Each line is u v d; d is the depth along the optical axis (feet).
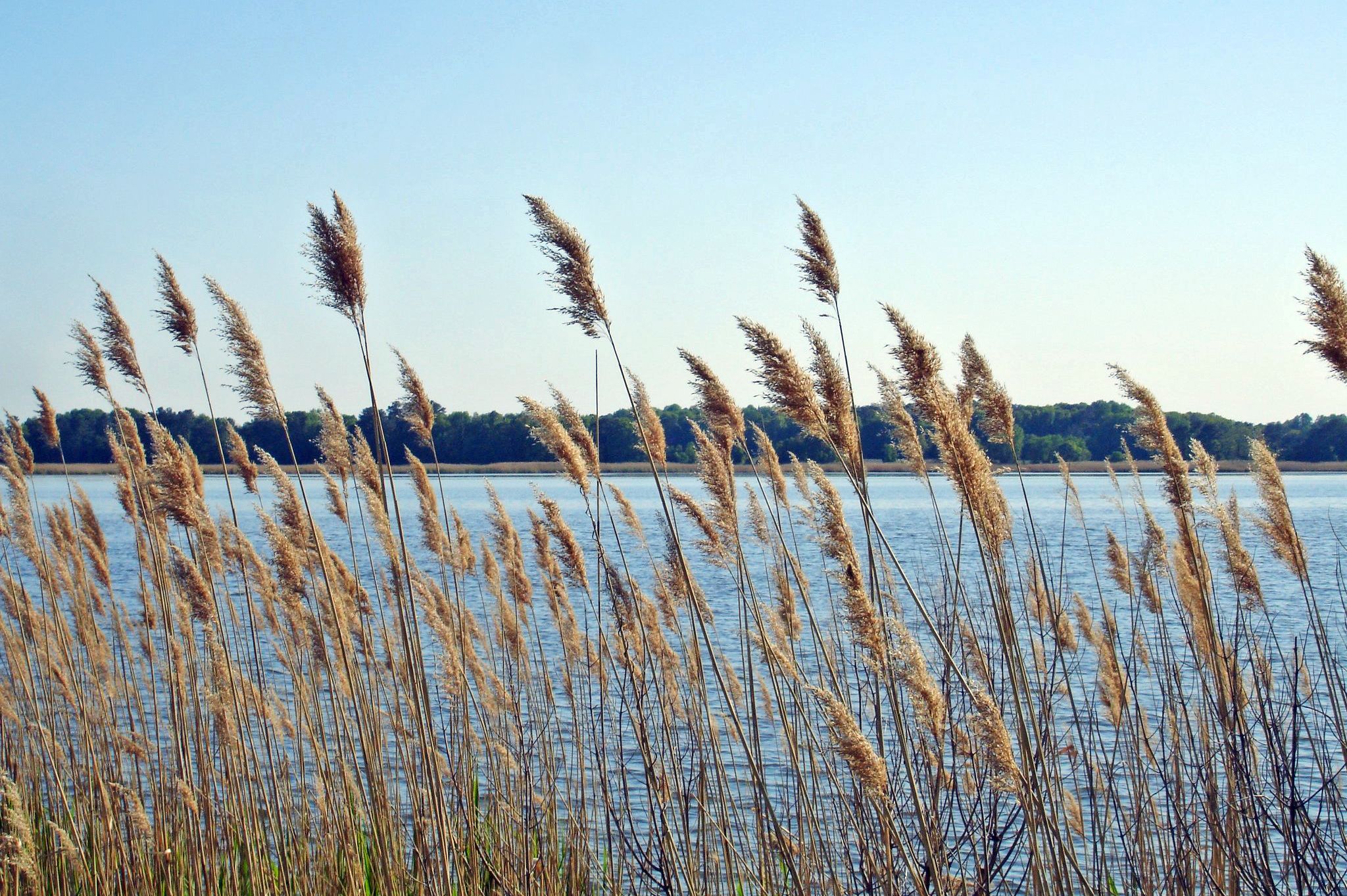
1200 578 21.90
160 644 31.55
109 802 22.90
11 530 32.04
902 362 16.38
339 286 18.35
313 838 24.38
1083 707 29.76
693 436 23.17
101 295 24.13
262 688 27.20
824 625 29.78
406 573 19.81
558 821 25.25
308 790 26.48
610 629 28.73
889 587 23.03
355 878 22.12
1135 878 19.84
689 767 24.71
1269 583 54.19
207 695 24.91
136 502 30.14
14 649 30.09
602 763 24.77
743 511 26.94
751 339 16.56
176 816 23.84
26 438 33.17
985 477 16.84
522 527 79.25
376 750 23.39
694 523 24.04
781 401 16.61
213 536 25.07
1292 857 18.70
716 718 27.09
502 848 22.84
